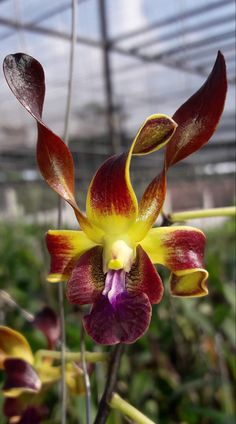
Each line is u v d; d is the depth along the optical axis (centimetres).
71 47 11
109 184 9
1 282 35
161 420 20
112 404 10
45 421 19
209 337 24
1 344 12
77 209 9
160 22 67
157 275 9
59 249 10
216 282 26
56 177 9
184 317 26
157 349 24
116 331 9
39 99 9
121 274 10
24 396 13
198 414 20
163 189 9
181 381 22
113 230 10
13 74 8
